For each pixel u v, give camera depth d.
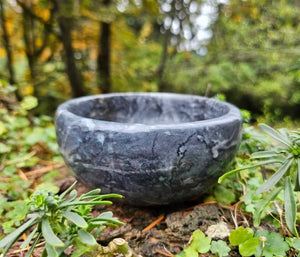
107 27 2.78
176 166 0.91
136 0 2.67
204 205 1.10
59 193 1.27
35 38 2.68
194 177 0.94
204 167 0.94
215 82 3.30
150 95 1.45
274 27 3.32
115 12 2.57
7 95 2.03
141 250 0.93
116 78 3.17
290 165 0.82
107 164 0.92
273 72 3.29
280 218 1.00
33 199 0.67
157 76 3.43
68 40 2.53
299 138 0.86
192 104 1.38
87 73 3.04
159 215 1.09
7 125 1.70
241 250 0.84
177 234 0.96
